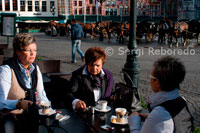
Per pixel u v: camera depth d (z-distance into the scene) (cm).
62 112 299
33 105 260
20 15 5162
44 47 1942
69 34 3438
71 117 283
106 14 5825
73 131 247
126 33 2339
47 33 3725
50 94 436
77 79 330
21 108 267
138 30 2258
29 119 256
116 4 5866
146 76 898
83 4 5575
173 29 1981
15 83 283
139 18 6006
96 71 322
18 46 283
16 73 284
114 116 279
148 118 190
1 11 5078
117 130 251
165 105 190
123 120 265
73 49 1168
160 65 196
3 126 268
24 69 293
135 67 513
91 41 2522
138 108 295
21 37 285
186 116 193
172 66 193
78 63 1173
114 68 1054
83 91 329
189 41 2284
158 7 6178
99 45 2108
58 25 3628
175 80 192
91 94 328
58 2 5400
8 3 5100
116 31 2503
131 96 295
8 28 916
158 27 2173
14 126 267
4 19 913
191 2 6456
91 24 2903
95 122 268
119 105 304
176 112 188
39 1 5278
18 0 5128
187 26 2067
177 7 6338
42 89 317
